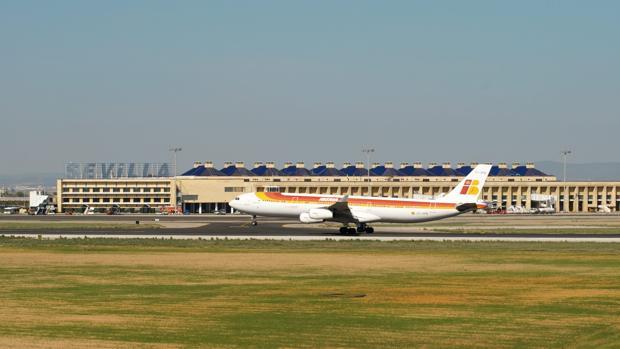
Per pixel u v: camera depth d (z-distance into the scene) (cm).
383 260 17950
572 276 14862
